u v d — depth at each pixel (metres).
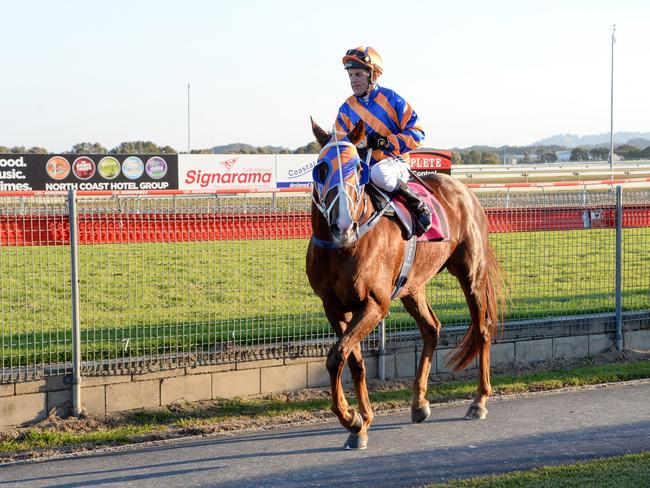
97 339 6.29
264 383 5.92
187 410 5.54
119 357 5.70
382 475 4.24
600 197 9.05
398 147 5.03
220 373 5.77
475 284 5.67
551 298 8.18
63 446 4.87
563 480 3.92
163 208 6.19
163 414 5.45
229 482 4.18
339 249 4.48
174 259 8.21
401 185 4.86
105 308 7.49
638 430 5.03
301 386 6.04
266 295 8.20
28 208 5.77
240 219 6.26
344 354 4.49
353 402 5.77
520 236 9.81
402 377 6.40
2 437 4.98
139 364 5.54
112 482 4.21
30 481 4.24
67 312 7.28
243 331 6.52
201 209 6.47
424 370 5.44
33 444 4.89
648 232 11.45
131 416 5.39
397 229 4.82
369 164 4.92
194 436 5.07
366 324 4.55
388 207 4.76
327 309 4.82
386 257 4.68
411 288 5.21
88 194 5.60
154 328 6.68
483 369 5.58
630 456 4.36
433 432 5.11
